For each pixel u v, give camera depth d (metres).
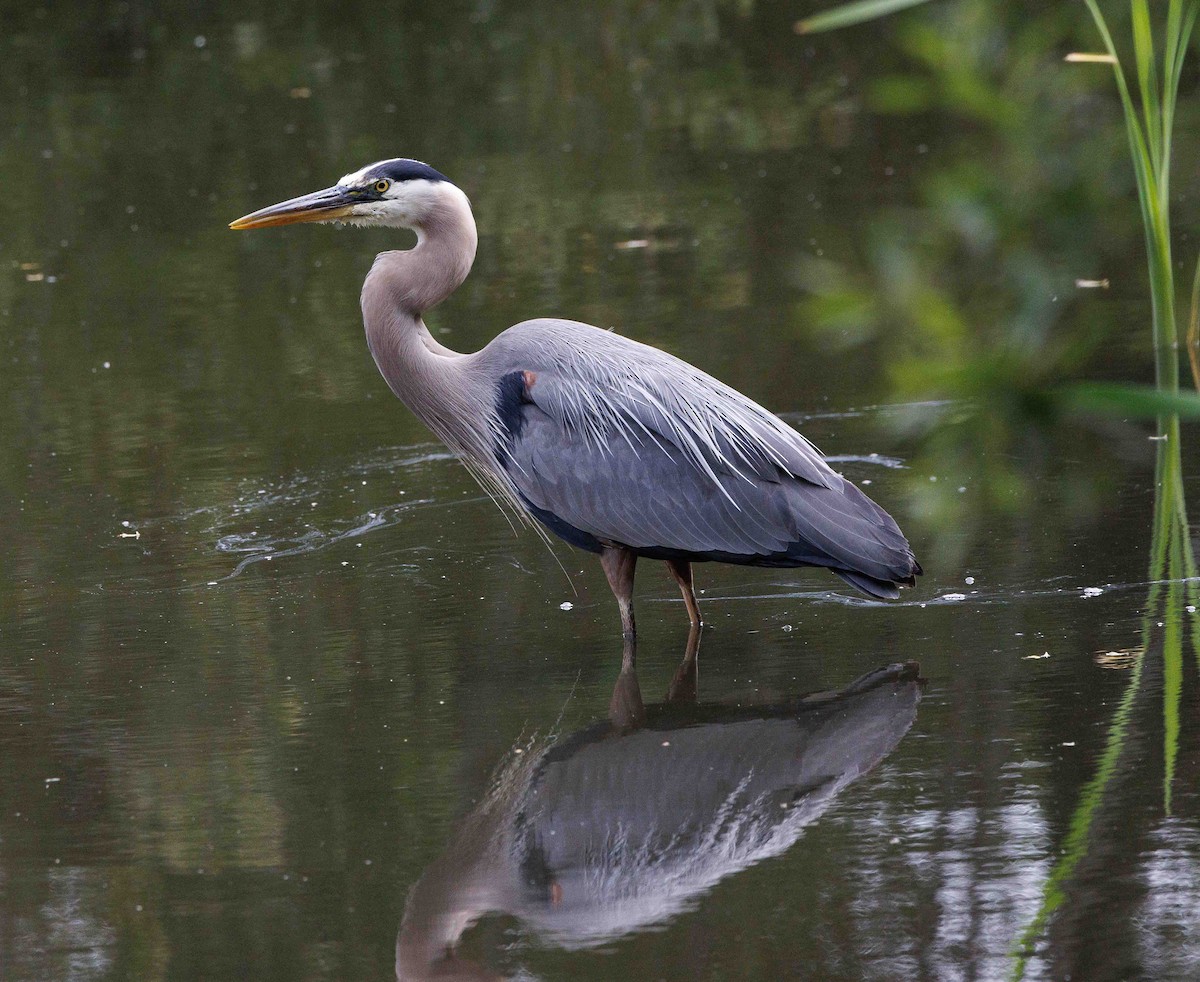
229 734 9.05
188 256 23.20
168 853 7.65
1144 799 7.67
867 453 14.34
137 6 42.12
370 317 11.45
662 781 8.24
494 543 12.49
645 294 19.91
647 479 10.39
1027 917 6.65
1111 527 12.09
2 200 26.84
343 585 11.62
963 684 9.30
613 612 10.99
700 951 6.54
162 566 12.12
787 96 30.78
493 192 25.72
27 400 17.09
